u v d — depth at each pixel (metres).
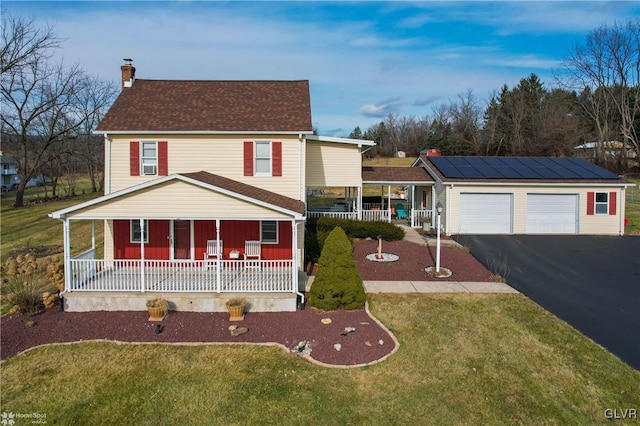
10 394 8.09
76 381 8.52
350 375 8.73
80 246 21.23
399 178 24.36
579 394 8.07
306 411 7.56
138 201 12.34
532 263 17.03
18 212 32.91
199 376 8.69
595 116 47.16
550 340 10.25
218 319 11.48
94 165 51.25
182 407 7.70
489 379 8.57
